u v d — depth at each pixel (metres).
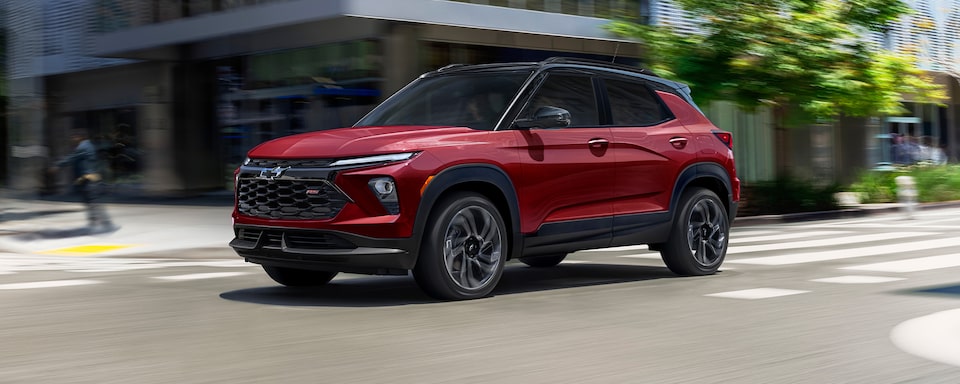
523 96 7.90
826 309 6.93
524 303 7.30
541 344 5.61
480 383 4.60
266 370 4.88
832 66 20.31
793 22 20.06
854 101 20.67
